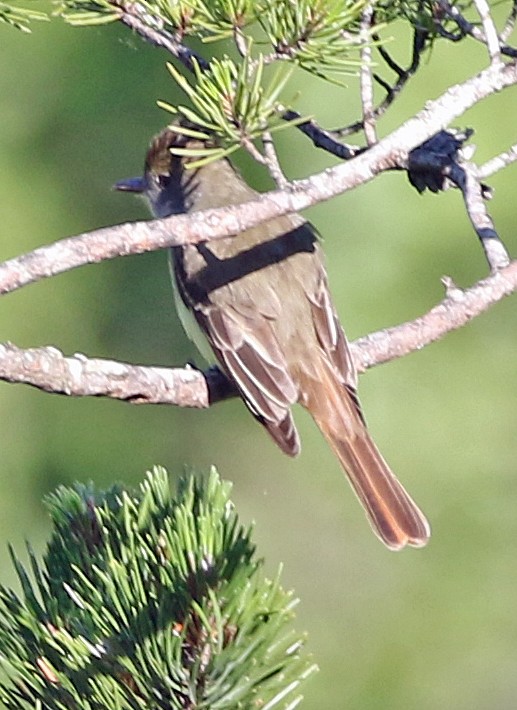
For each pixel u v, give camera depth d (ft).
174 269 30.14
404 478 40.19
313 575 42.11
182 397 22.65
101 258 19.17
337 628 40.86
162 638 17.37
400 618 40.47
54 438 43.11
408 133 20.20
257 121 18.94
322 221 40.11
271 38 19.08
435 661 40.01
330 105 37.68
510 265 23.39
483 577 40.24
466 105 20.38
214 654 17.40
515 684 39.60
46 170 43.57
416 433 40.22
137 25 21.35
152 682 17.46
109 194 43.60
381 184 39.70
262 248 29.48
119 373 21.83
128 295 43.39
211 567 17.78
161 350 43.39
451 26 24.99
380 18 22.52
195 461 43.47
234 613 17.63
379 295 39.93
